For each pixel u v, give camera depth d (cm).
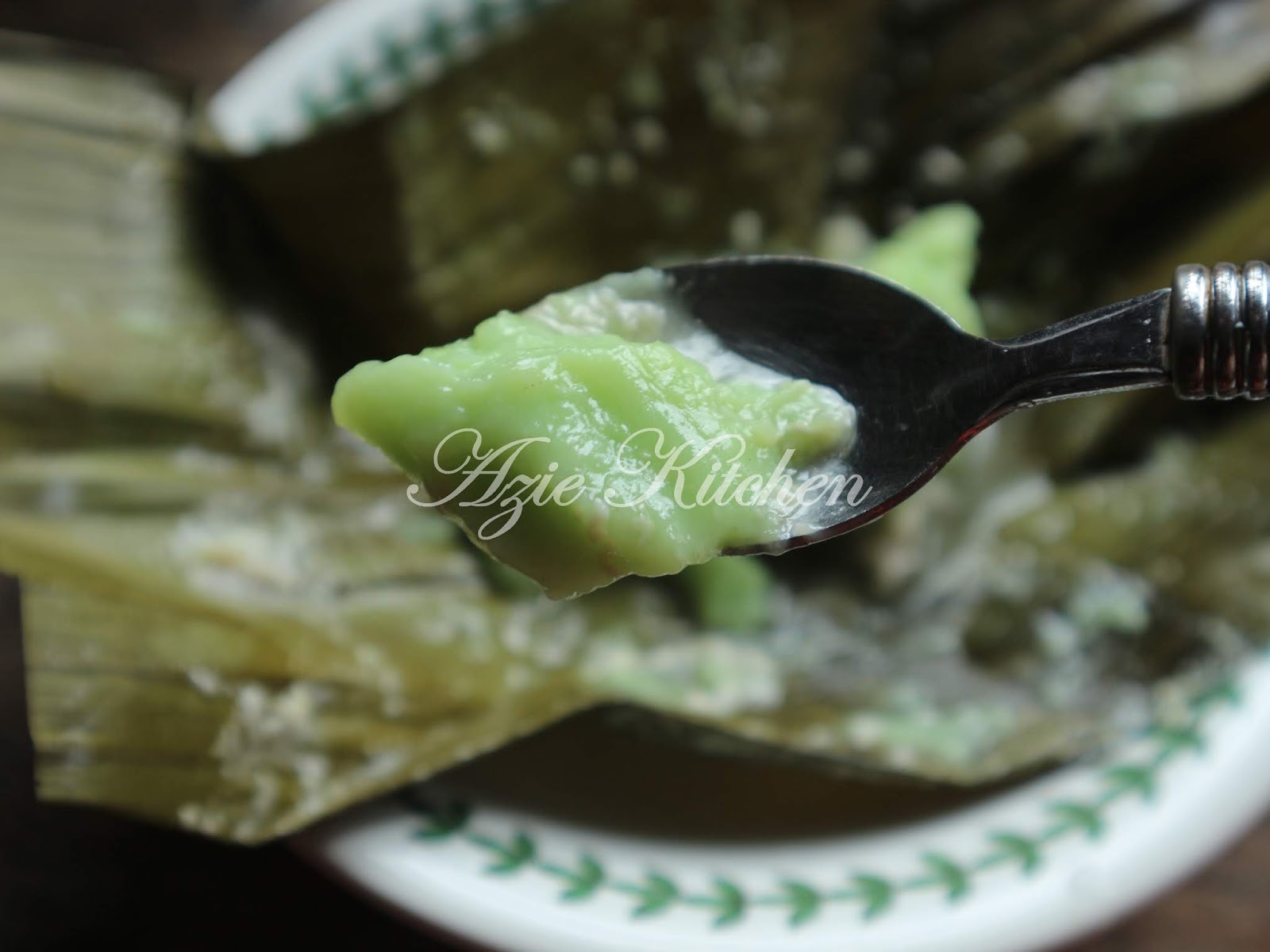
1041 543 27
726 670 26
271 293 28
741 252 29
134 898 25
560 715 24
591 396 17
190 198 27
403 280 27
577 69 26
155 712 23
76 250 26
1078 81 28
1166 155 27
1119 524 27
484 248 27
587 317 18
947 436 17
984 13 28
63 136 26
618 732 25
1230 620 25
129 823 25
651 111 27
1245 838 25
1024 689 26
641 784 24
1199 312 15
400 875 22
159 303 26
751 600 27
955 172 29
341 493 27
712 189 28
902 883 22
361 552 26
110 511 24
